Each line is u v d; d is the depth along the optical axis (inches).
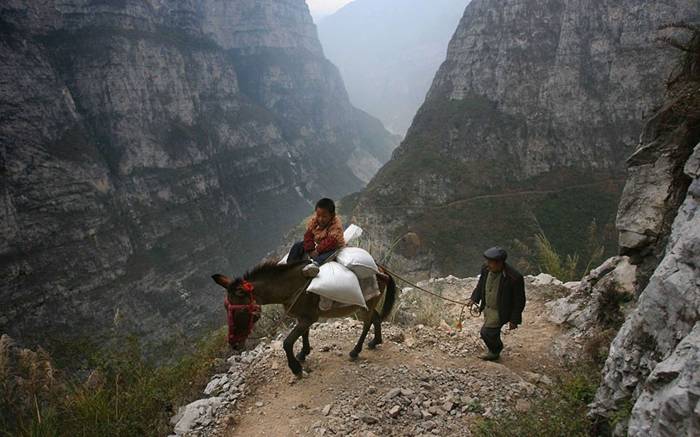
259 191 4532.5
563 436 192.7
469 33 3132.4
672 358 138.9
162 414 265.0
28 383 269.1
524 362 313.3
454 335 340.8
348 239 287.6
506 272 293.9
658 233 243.1
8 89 2218.3
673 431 126.8
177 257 2940.5
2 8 2472.9
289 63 6653.5
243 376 279.1
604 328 316.2
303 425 229.5
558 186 2518.5
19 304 1884.8
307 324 259.0
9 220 1966.0
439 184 2546.8
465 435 216.7
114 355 321.7
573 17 2802.7
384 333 330.0
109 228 2492.6
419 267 2087.8
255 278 247.9
